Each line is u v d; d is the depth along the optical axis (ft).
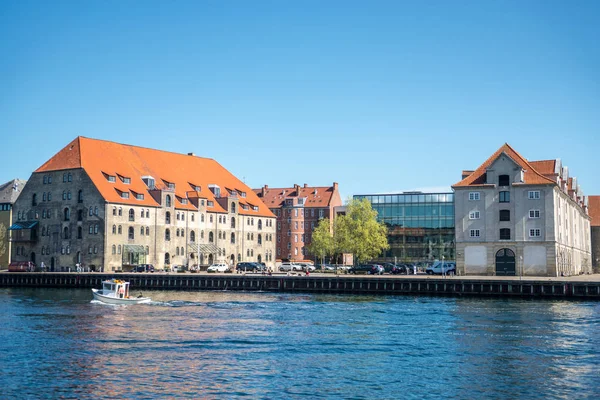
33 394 142.20
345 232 547.08
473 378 155.33
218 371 161.68
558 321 240.94
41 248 514.68
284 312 275.39
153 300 334.44
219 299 341.62
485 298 341.00
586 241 585.22
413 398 140.77
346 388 147.43
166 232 529.04
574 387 148.15
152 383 150.92
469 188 427.33
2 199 572.10
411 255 595.06
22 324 236.63
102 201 485.97
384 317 256.73
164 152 581.94
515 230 418.10
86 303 317.22
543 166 454.81
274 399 139.85
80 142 516.32
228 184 613.52
